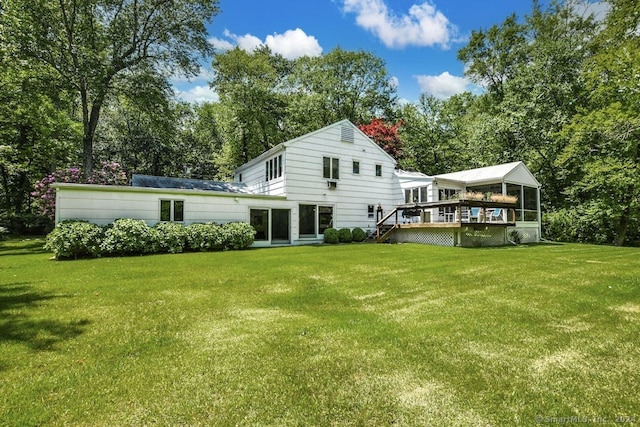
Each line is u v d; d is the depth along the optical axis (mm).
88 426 2045
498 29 25062
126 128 25906
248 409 2217
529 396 2355
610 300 4812
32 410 2197
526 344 3262
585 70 16984
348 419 2107
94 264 8547
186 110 24734
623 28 14969
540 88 19891
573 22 20969
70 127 18984
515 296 5102
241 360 2932
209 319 4090
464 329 3676
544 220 19828
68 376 2648
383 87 29250
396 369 2754
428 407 2227
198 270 7582
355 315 4242
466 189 17984
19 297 5133
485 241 14836
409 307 4590
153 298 5109
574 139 16609
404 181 17969
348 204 17422
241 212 14422
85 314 4277
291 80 28734
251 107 24047
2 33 13414
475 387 2473
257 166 18844
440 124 27266
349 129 17562
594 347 3188
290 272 7297
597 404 2258
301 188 15953
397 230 16438
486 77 26406
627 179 15461
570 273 6875
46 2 14258
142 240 10945
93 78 15008
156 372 2717
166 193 12672
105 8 15844
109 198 11641
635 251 11383
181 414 2162
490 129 21672
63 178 17578
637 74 14492
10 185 20766
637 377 2623
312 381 2566
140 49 17031
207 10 17391
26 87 14305
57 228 9992
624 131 14609
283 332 3611
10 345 3252
